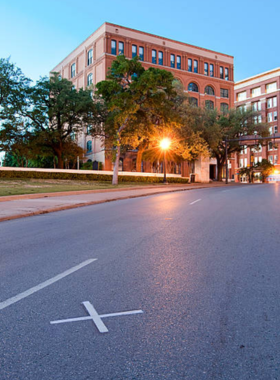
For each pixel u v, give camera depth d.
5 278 4.50
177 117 33.69
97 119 40.88
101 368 2.38
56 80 38.88
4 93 34.84
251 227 8.74
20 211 11.78
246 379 2.27
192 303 3.59
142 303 3.58
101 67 49.12
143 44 52.34
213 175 66.56
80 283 4.26
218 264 5.17
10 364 2.43
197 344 2.72
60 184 29.86
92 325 3.05
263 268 4.95
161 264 5.17
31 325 3.05
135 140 34.88
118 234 7.77
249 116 52.72
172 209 13.33
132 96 30.67
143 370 2.36
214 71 61.19
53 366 2.41
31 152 40.53
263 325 3.07
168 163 52.03
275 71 79.44
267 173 66.19
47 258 5.59
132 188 28.16
